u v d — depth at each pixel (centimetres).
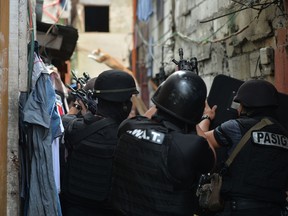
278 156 338
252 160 335
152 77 1314
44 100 332
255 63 538
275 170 336
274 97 350
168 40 1055
